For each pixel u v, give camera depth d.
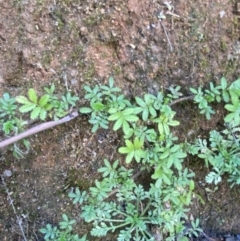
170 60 0.23
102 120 0.22
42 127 0.22
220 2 0.22
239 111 0.22
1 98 0.22
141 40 0.23
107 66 0.23
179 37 0.23
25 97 0.22
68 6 0.22
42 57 0.22
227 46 0.23
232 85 0.22
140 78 0.23
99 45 0.22
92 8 0.22
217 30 0.23
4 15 0.22
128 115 0.22
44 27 0.22
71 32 0.22
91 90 0.22
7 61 0.22
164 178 0.23
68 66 0.23
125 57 0.23
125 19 0.22
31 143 0.23
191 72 0.23
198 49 0.23
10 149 0.23
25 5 0.22
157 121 0.22
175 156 0.23
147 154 0.23
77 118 0.23
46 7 0.22
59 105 0.22
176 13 0.22
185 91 0.23
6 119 0.22
